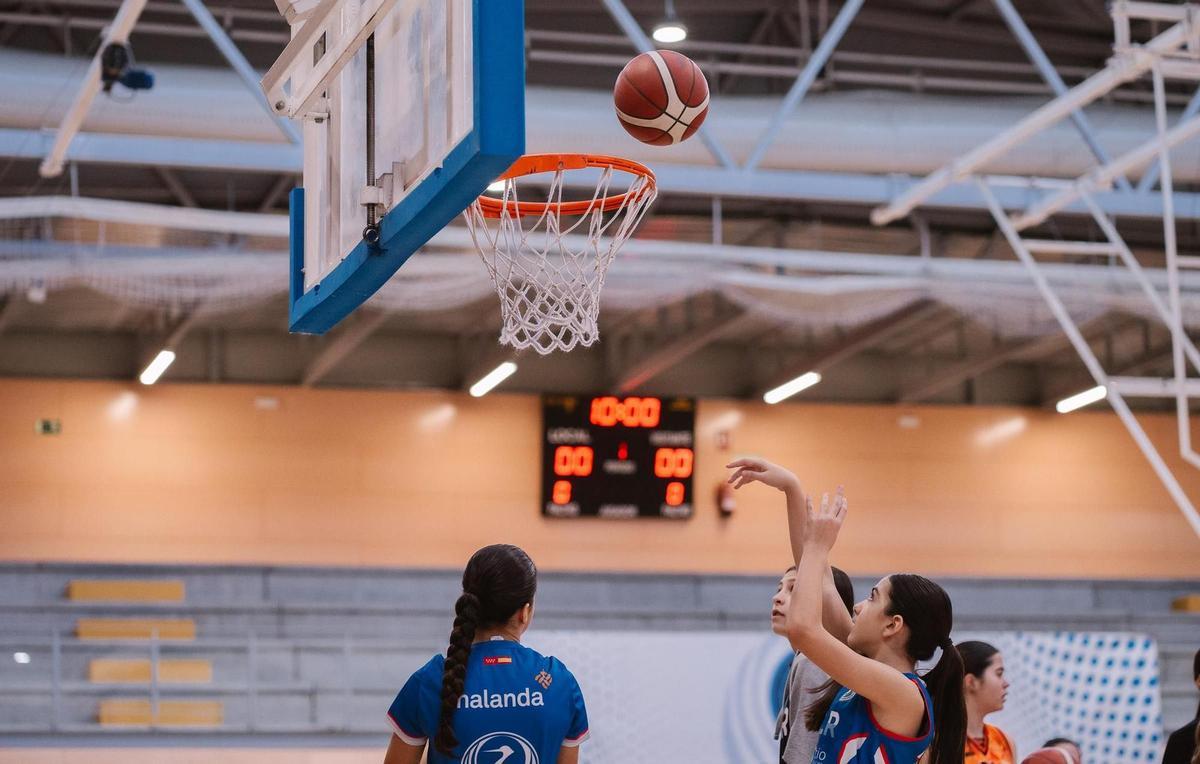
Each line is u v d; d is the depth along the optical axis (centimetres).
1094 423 2012
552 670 306
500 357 1708
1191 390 888
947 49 1357
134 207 1117
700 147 1135
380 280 382
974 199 1212
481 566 307
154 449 1780
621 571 1775
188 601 1662
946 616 316
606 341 1911
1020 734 1166
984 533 1958
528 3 1227
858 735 302
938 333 1862
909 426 1969
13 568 1645
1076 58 1379
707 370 1934
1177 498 934
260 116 1061
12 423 1748
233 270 1348
